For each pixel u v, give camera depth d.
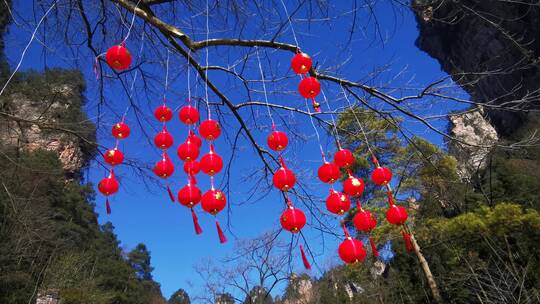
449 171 8.36
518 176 13.20
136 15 3.47
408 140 4.13
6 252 11.04
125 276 30.67
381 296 13.64
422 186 11.96
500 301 8.86
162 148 3.13
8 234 10.09
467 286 10.77
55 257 15.03
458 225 10.24
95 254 26.86
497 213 9.70
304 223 2.71
